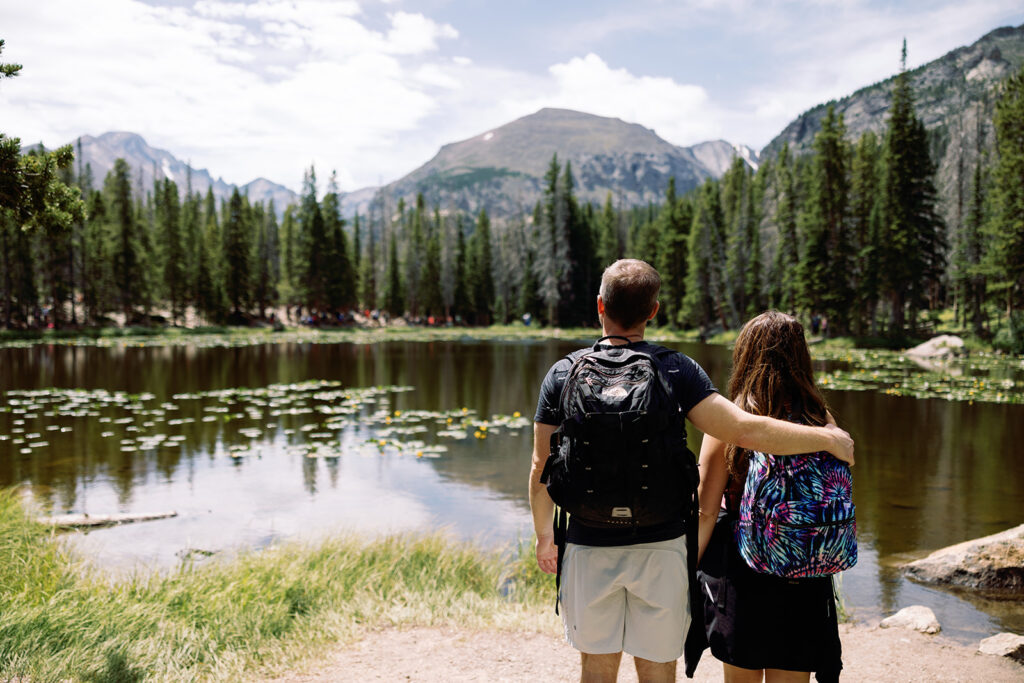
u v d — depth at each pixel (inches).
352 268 2861.7
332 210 2743.6
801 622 85.4
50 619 136.7
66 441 466.6
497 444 468.8
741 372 93.7
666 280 2524.6
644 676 84.4
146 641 138.3
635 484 76.5
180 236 2486.5
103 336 1887.3
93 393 711.7
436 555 222.8
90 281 2122.3
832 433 84.0
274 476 376.8
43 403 640.4
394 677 136.0
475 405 655.8
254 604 166.7
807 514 82.6
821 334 1818.4
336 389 781.9
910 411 599.5
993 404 639.1
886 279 1624.0
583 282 2989.7
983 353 1323.8
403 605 181.5
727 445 90.8
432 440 482.0
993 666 150.3
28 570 179.2
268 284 2952.8
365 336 2267.5
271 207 3516.2
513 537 270.2
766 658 85.3
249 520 293.1
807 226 1743.4
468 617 173.6
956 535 272.7
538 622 170.1
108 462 407.2
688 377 83.1
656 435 76.8
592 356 82.5
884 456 422.9
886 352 1398.9
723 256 2342.5
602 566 81.8
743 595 87.4
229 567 197.5
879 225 1672.0
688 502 82.6
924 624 175.5
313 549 217.9
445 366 1090.7
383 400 688.4
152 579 180.5
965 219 1825.8
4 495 264.1
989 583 211.0
